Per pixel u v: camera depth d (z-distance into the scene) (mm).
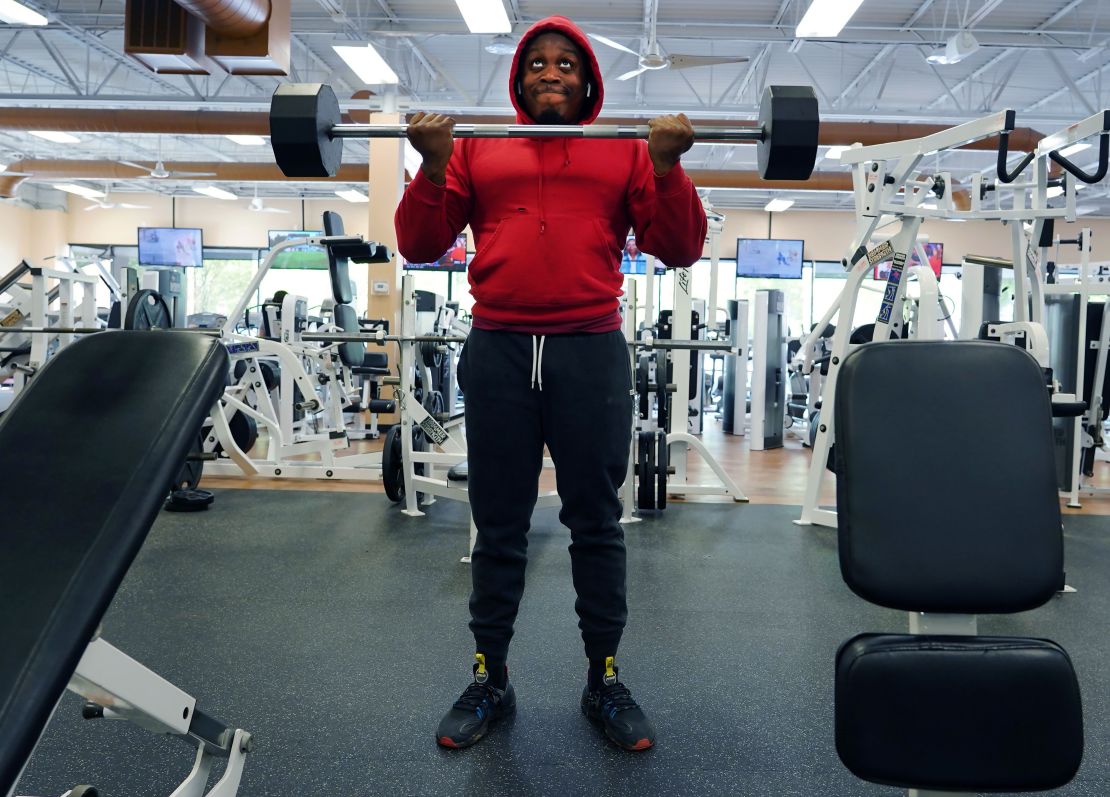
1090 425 4004
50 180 10164
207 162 9617
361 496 3881
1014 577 820
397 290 6836
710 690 1695
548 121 1337
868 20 6180
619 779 1331
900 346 891
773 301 6121
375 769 1352
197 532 3076
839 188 9102
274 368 5375
